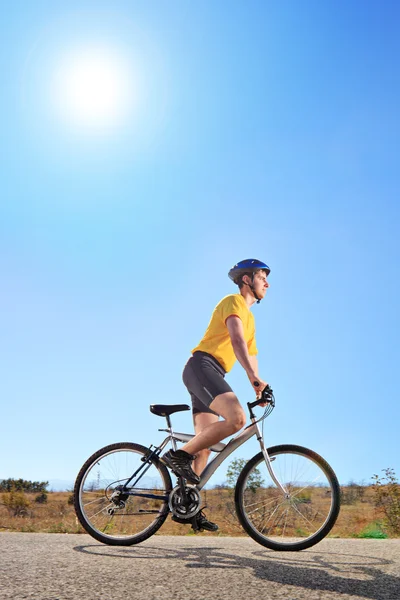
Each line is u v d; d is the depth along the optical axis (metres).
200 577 2.77
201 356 4.34
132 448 4.30
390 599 2.45
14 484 22.23
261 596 2.42
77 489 4.25
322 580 2.79
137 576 2.75
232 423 4.07
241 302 4.43
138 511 4.18
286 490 4.12
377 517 9.25
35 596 2.31
